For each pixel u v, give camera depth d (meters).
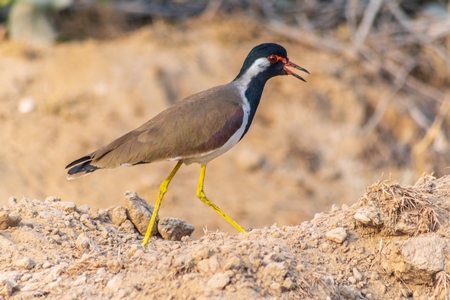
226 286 7.05
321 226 8.39
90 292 7.39
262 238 8.12
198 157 9.13
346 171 18.48
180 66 19.58
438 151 19.61
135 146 9.01
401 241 7.81
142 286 7.30
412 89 20.94
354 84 20.34
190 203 16.36
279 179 17.80
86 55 19.70
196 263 7.32
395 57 21.53
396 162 19.19
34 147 17.14
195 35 20.97
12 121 17.89
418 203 8.02
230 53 20.41
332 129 19.27
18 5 20.20
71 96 18.62
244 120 9.39
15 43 20.06
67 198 15.77
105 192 16.20
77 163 9.24
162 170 17.25
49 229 8.66
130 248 8.20
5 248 8.27
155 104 18.72
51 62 19.50
